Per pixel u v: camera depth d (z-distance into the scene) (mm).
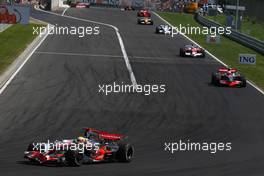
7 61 164375
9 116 103188
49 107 112562
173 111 115188
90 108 113625
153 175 63719
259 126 105625
